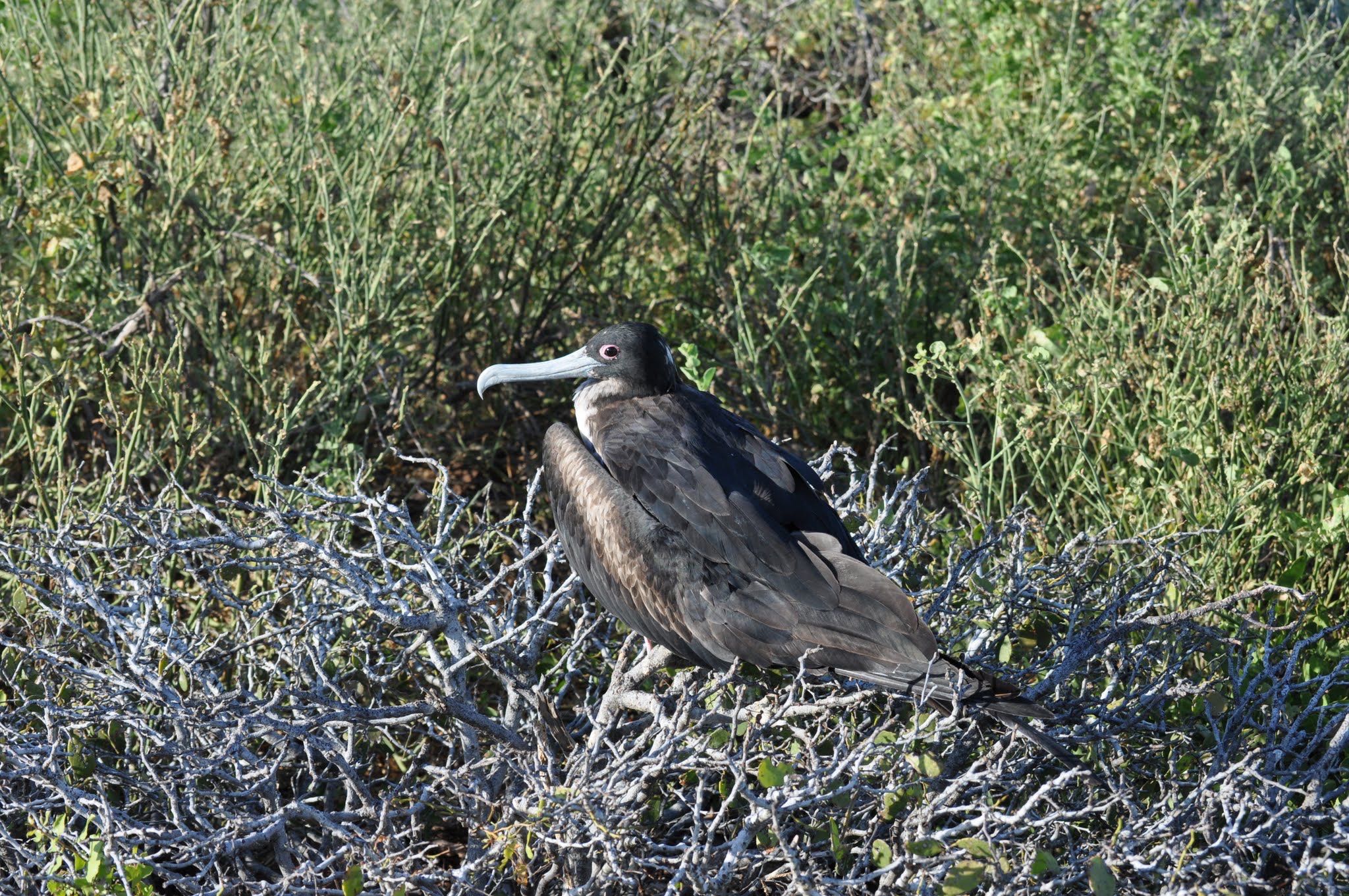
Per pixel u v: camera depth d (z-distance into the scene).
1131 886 6.54
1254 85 13.72
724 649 6.96
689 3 16.22
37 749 6.85
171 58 11.07
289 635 7.63
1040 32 14.09
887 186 12.91
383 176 11.28
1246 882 6.08
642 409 7.69
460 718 7.10
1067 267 11.99
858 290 11.59
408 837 7.60
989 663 7.53
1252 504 9.27
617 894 6.78
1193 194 12.41
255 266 11.59
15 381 9.83
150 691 6.67
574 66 12.95
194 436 10.20
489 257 12.03
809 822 6.95
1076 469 9.38
